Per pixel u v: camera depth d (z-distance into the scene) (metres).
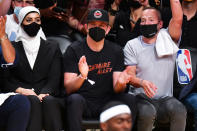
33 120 10.66
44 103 10.88
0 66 11.47
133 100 11.12
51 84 11.70
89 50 11.71
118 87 11.39
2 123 10.77
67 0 14.41
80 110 10.77
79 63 11.09
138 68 12.13
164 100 11.65
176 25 11.98
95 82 11.60
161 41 11.98
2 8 12.83
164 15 13.69
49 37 13.12
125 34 13.81
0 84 11.65
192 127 11.90
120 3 14.16
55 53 11.95
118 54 11.84
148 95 11.33
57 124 10.84
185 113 11.27
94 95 11.55
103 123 6.89
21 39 11.76
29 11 11.58
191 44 13.37
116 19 13.98
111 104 6.94
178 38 12.19
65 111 10.98
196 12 13.50
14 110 10.58
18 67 11.62
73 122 10.66
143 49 12.09
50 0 13.93
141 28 12.04
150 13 11.98
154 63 12.01
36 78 11.73
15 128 10.50
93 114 11.41
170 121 11.36
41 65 11.77
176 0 11.95
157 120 11.62
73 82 11.21
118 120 6.80
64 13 14.09
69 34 14.25
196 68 12.08
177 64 12.50
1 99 10.70
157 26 12.03
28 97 10.82
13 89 11.46
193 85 11.90
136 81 11.55
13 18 12.92
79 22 14.25
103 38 11.62
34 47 11.73
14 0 13.15
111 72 11.73
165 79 12.01
